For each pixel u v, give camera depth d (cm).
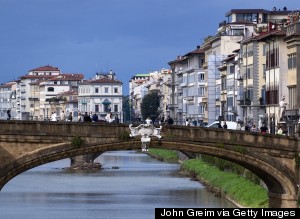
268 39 16200
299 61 14875
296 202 10500
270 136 10394
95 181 16525
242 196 12231
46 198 13475
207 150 10219
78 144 9681
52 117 11162
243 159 10344
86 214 11638
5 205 12588
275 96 16000
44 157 9588
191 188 14825
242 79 18425
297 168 10481
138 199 13300
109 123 9825
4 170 9456
